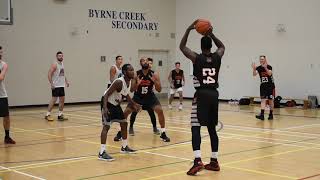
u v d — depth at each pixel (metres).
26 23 18.47
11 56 18.11
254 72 14.11
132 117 10.72
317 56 18.33
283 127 12.23
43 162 7.57
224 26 21.56
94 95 20.62
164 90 23.45
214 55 6.57
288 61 19.28
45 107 18.59
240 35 20.95
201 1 22.41
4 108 9.30
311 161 7.58
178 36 23.50
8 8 15.02
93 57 20.53
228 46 21.47
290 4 19.09
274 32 19.69
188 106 19.19
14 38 18.16
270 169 6.94
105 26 20.89
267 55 20.00
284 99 19.09
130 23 21.77
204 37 6.51
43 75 19.02
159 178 6.34
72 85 19.89
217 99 6.55
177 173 6.66
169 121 13.66
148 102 9.84
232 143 9.52
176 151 8.59
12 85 18.14
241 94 21.06
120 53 21.47
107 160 7.67
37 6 18.75
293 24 19.05
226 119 14.23
